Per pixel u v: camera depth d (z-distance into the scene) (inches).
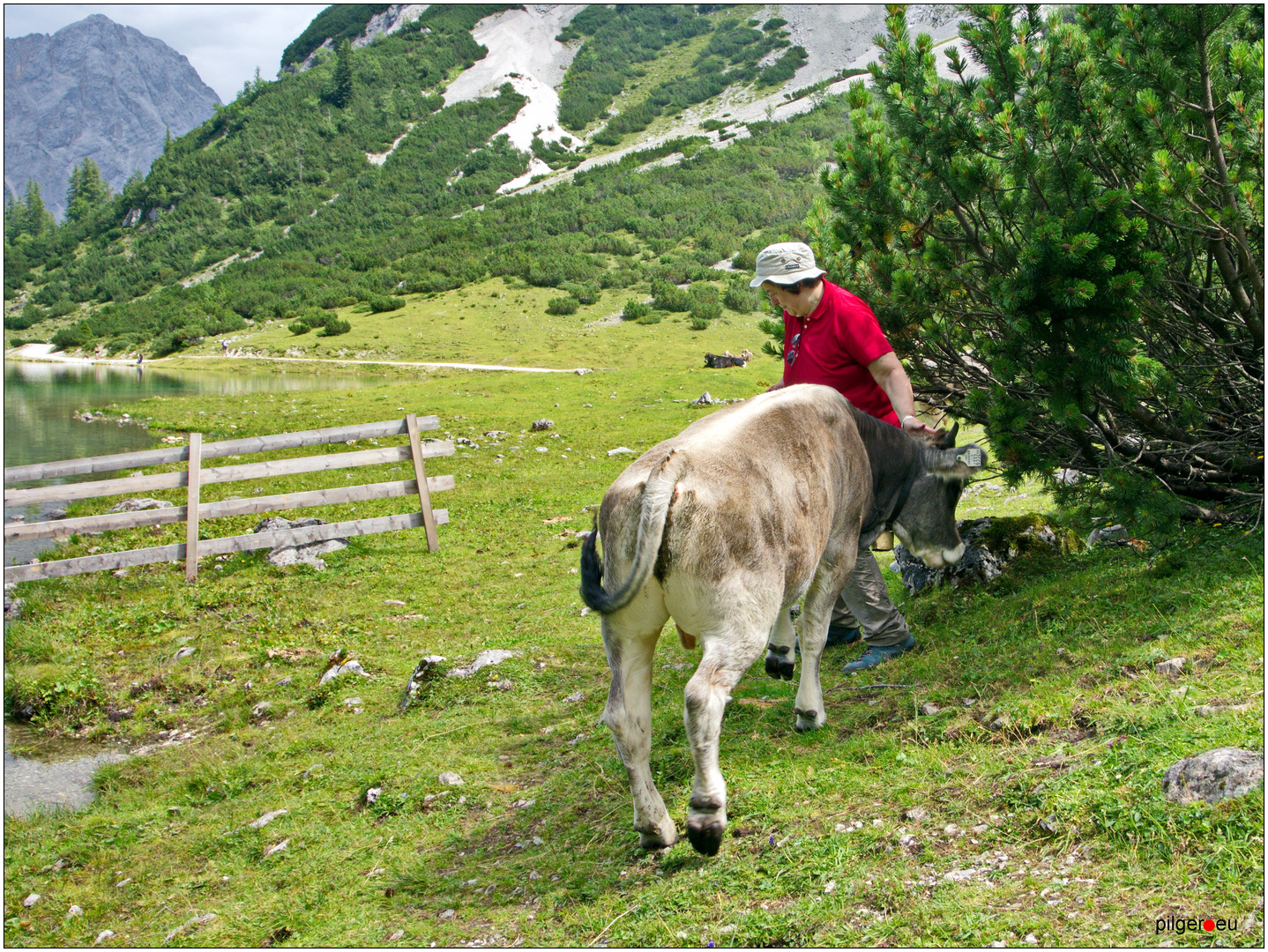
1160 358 245.4
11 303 5521.7
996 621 218.4
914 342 270.8
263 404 1172.5
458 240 4635.8
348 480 620.4
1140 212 216.4
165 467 720.3
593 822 165.6
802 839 137.9
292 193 6958.7
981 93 238.8
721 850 142.0
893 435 192.5
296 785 211.9
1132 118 207.2
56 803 222.4
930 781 146.1
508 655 269.3
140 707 277.3
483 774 198.8
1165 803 120.8
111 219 7293.3
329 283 4180.6
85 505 570.6
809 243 301.9
